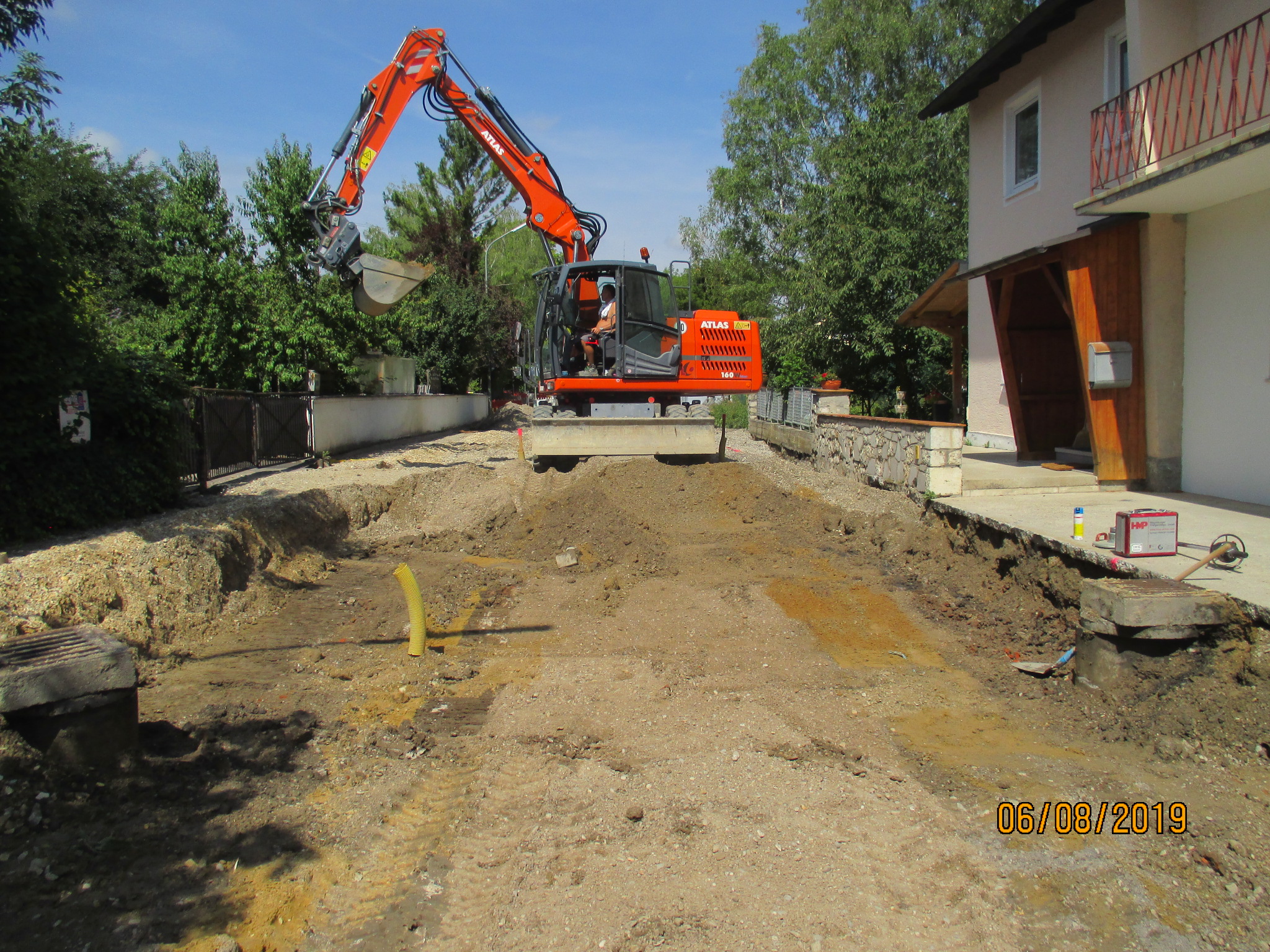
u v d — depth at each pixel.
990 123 14.31
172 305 17.53
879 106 22.48
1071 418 12.29
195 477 11.01
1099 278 9.59
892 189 21.11
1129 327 9.65
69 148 21.09
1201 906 3.37
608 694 5.62
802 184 31.12
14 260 7.34
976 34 28.41
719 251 36.16
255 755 4.72
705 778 4.44
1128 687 5.18
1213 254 9.01
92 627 4.75
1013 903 3.40
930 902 3.41
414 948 3.19
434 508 12.41
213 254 17.81
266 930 3.27
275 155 19.05
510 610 7.68
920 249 20.67
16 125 7.55
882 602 7.61
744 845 3.80
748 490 12.20
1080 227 10.91
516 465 14.20
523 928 3.29
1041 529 7.52
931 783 4.36
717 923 3.28
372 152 13.23
